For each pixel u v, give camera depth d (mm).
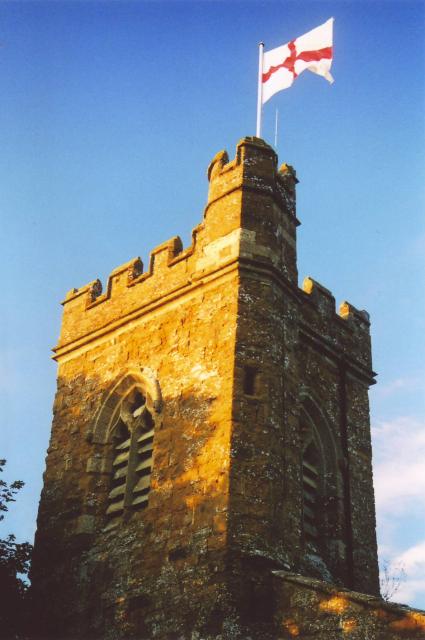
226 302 25656
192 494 23672
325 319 29547
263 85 29484
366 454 28906
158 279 28344
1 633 25391
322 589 20844
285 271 26484
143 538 24453
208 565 22203
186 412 25141
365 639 19703
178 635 21969
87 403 28484
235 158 27484
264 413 23953
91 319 29953
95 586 24953
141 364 27328
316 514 26891
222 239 26516
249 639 21016
